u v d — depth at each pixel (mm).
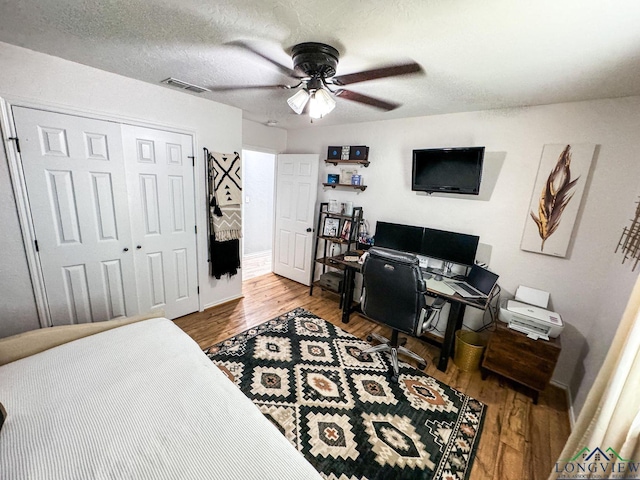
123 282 2430
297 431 1653
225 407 1143
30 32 1462
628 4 952
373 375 2205
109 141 2158
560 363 2236
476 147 2262
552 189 2146
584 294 2104
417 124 2832
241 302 3383
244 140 3594
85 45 1607
